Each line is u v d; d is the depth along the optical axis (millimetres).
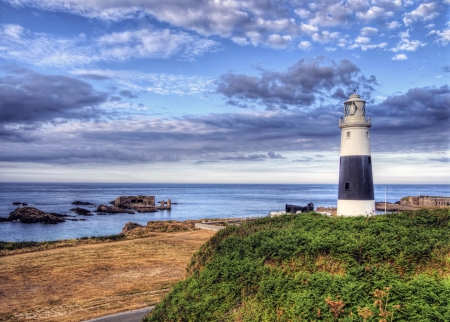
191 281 20984
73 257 36156
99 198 195500
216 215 111562
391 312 12844
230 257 20656
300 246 18312
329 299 13836
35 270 31594
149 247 41250
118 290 26453
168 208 132000
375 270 15203
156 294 25578
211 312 17000
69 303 23828
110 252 38531
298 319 13789
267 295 15828
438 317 12141
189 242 44469
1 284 27797
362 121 31406
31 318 21359
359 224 21875
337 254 17047
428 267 15625
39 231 75875
